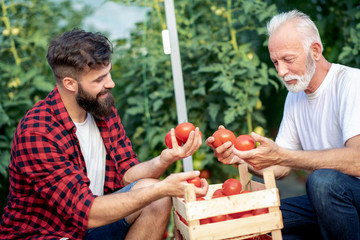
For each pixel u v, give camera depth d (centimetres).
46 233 208
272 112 409
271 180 185
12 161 212
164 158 220
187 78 386
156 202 220
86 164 231
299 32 222
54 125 213
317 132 243
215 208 177
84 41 210
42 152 203
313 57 227
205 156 379
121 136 254
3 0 359
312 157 207
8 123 338
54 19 374
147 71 384
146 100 382
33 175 202
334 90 232
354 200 213
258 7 377
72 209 199
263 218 182
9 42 363
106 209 196
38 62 371
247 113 383
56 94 220
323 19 390
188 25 388
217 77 364
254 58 385
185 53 385
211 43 377
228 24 390
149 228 219
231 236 178
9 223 212
